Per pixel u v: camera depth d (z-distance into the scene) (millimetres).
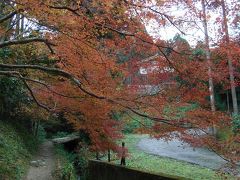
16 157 12102
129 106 7570
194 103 7664
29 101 15648
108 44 7262
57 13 6184
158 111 7469
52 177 11297
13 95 15234
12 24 9180
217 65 7176
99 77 7848
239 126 8414
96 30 6652
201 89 7410
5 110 15641
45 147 17828
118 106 8039
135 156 18516
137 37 6586
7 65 7648
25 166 12180
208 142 7137
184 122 7219
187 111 7324
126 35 6609
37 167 12695
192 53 7000
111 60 7422
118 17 6234
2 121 14930
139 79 7844
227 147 7082
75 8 6320
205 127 7230
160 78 7551
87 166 12328
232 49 6777
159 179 8336
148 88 7852
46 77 9859
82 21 6266
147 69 7586
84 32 6570
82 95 8383
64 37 6922
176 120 7230
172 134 7691
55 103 9711
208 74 7129
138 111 7578
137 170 9070
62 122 21875
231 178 9852
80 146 15805
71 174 11656
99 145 9812
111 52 7629
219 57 7094
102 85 7883
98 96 7398
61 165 12766
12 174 10141
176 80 7512
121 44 7141
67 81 8781
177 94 7547
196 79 7250
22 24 9734
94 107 8648
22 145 14359
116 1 5734
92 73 7820
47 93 9992
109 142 9930
